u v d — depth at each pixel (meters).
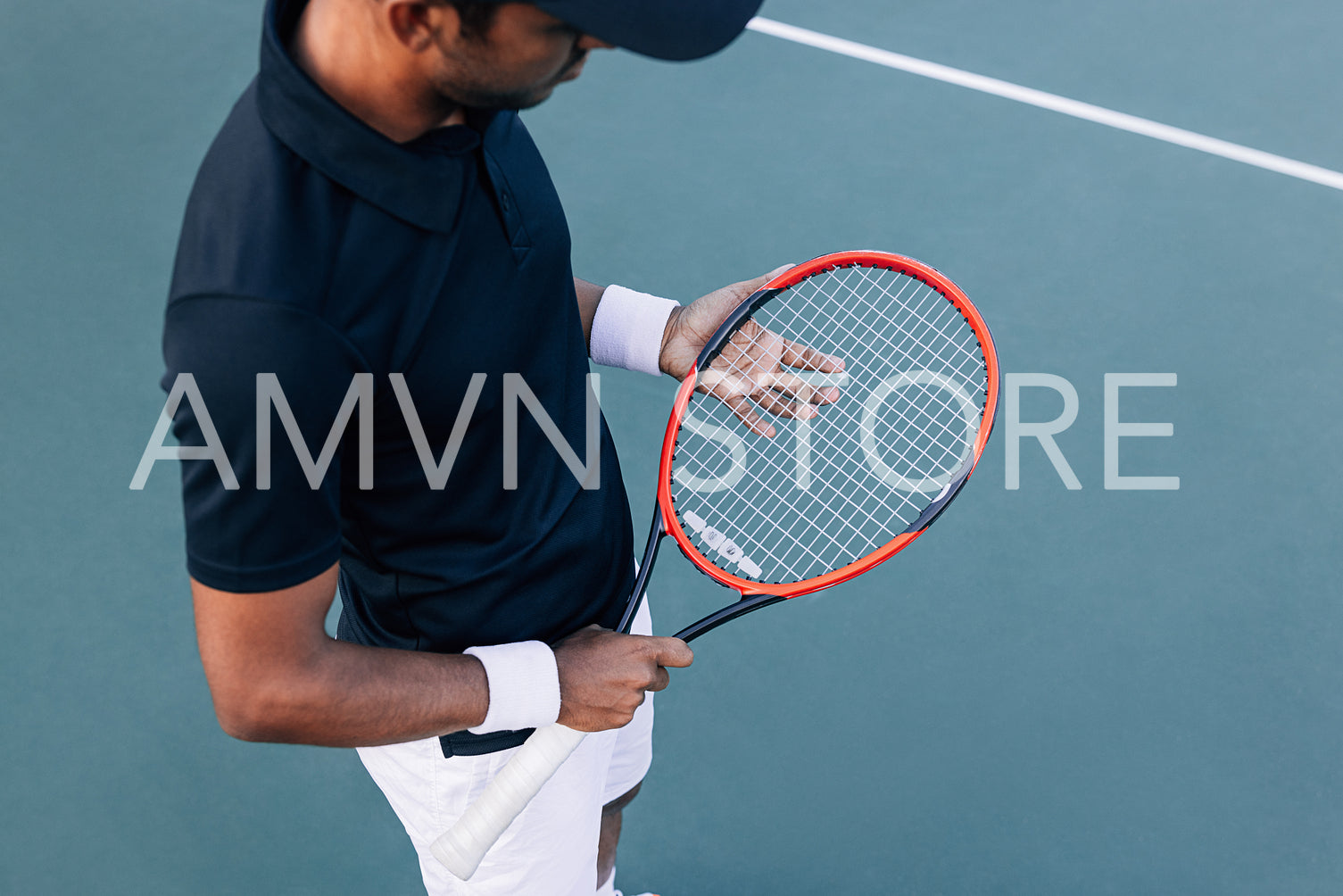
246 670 1.31
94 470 3.43
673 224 3.97
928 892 2.66
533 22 1.08
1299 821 2.73
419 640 1.67
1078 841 2.72
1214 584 3.12
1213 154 4.16
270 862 2.74
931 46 4.61
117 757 2.89
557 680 1.56
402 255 1.25
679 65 4.52
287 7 1.19
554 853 1.92
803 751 2.88
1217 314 3.68
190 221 1.19
